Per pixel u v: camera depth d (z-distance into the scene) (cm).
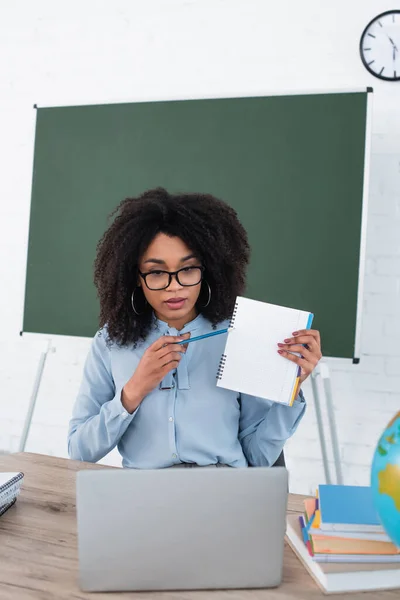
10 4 262
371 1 222
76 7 254
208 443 123
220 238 122
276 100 219
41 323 247
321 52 229
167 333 128
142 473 75
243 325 109
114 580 75
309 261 218
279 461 130
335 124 214
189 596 75
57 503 102
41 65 260
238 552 76
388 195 225
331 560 77
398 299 226
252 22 235
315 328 218
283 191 220
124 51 250
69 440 130
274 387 107
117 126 236
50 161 244
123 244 117
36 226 247
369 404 232
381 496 67
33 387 249
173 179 230
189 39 242
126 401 117
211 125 226
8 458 126
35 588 75
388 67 220
